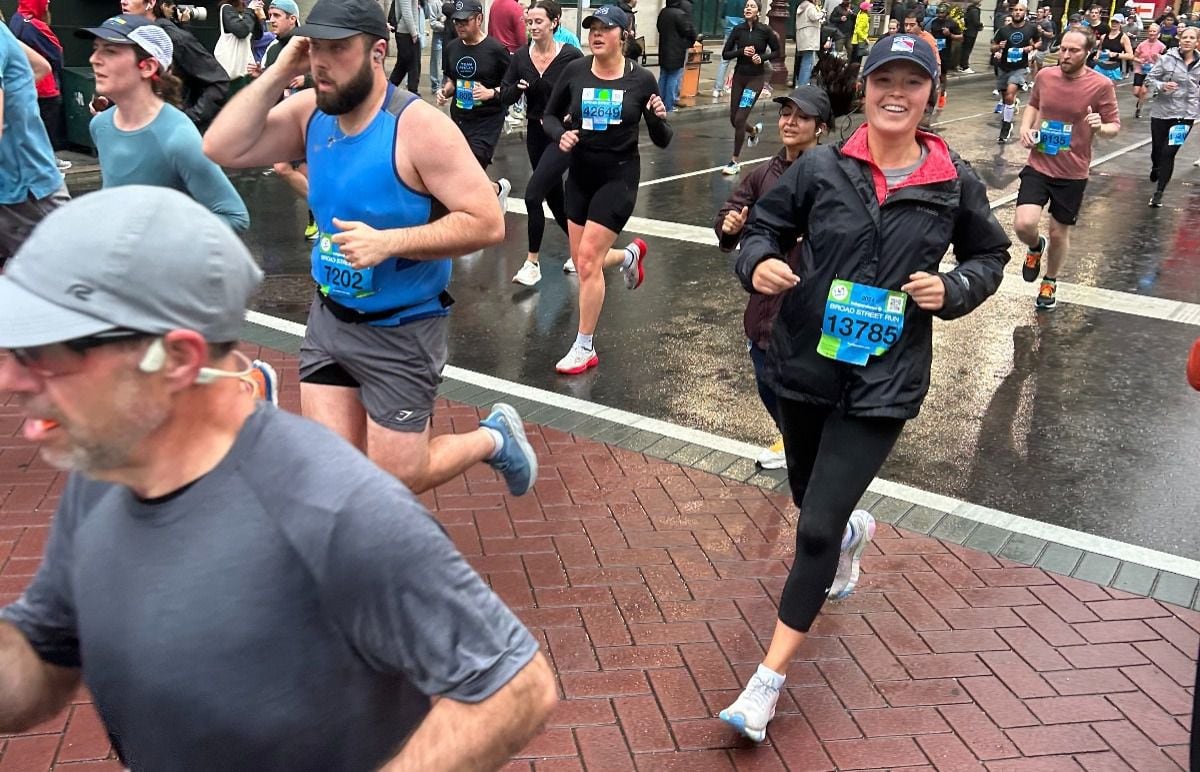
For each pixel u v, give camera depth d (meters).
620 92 6.20
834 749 3.27
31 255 1.31
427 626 1.37
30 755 3.07
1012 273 9.31
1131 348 7.47
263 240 9.24
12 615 1.64
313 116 3.40
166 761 1.44
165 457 1.39
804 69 22.09
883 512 4.85
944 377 6.79
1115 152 16.80
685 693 3.50
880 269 3.08
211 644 1.35
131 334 1.29
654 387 6.35
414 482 3.57
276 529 1.36
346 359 3.46
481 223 3.22
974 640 3.86
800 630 3.23
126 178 4.17
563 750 3.21
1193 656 3.81
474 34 8.90
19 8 11.49
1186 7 41.56
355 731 1.45
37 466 4.80
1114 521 4.89
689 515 4.70
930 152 3.12
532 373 6.50
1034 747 3.31
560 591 4.05
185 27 12.69
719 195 12.09
